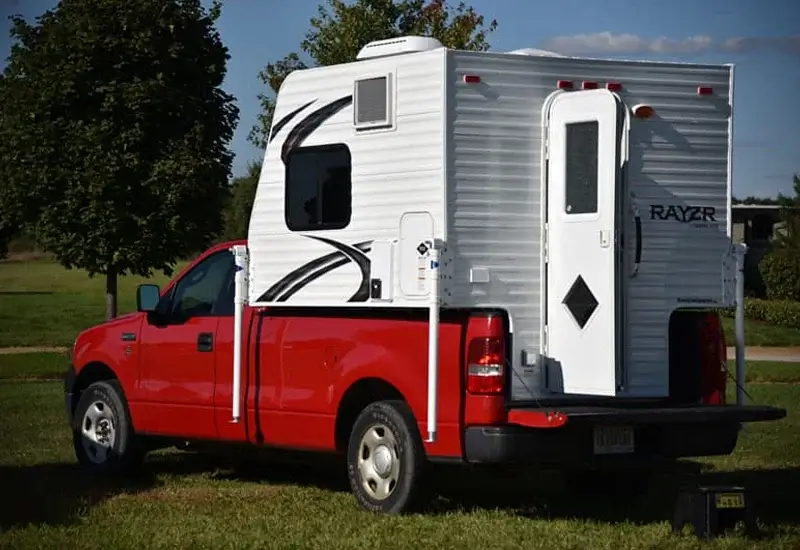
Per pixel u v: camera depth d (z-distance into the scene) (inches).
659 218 369.7
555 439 338.6
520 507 379.9
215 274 420.5
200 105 753.6
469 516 355.6
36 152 732.7
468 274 348.2
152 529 339.9
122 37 734.5
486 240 350.9
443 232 346.9
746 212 1654.8
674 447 353.7
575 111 349.1
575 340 348.5
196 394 410.3
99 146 725.9
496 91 353.4
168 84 737.6
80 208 732.7
